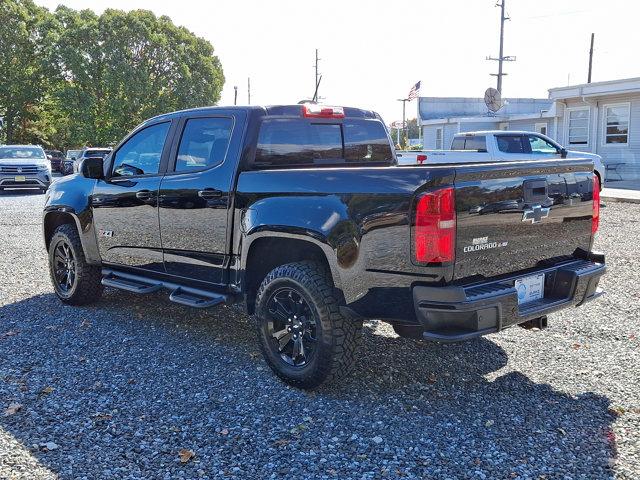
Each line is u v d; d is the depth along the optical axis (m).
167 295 6.99
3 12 47.66
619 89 22.44
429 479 3.18
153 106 47.59
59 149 58.44
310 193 4.18
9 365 4.81
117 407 4.06
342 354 4.11
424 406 4.05
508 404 4.05
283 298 4.40
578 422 3.78
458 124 31.86
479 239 3.75
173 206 5.24
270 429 3.75
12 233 12.13
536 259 4.18
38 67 48.62
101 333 5.61
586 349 5.03
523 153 15.55
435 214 3.57
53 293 7.14
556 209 4.22
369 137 5.64
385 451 3.47
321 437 3.64
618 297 6.57
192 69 49.97
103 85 45.69
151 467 3.32
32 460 3.39
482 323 3.68
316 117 5.23
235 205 4.72
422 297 3.66
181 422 3.85
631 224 12.06
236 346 5.26
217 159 4.95
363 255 3.88
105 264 6.12
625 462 3.31
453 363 4.79
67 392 4.30
